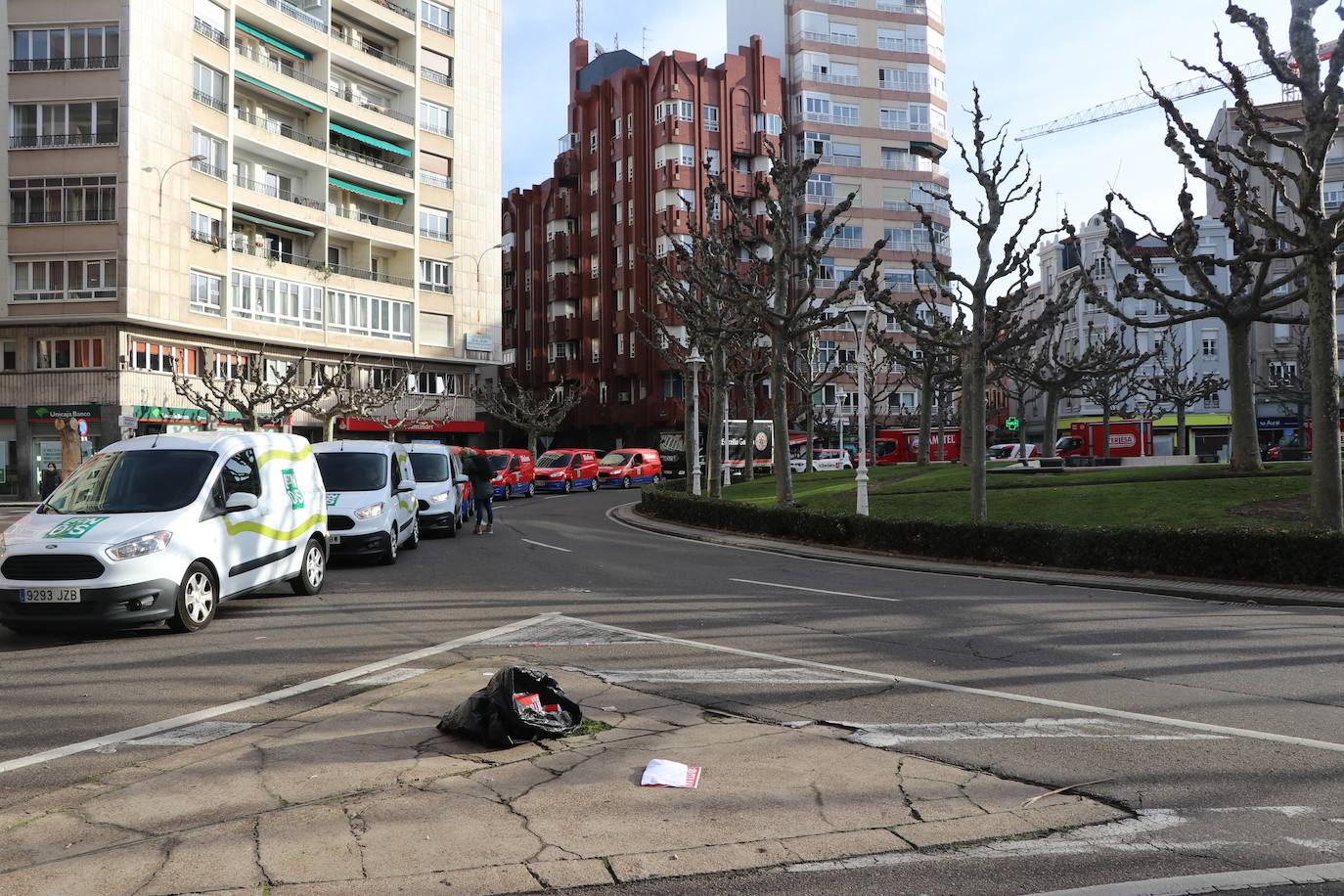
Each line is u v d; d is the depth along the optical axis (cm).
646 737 567
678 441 5181
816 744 553
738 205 2688
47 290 3631
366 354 4825
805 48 6303
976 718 616
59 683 708
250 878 367
